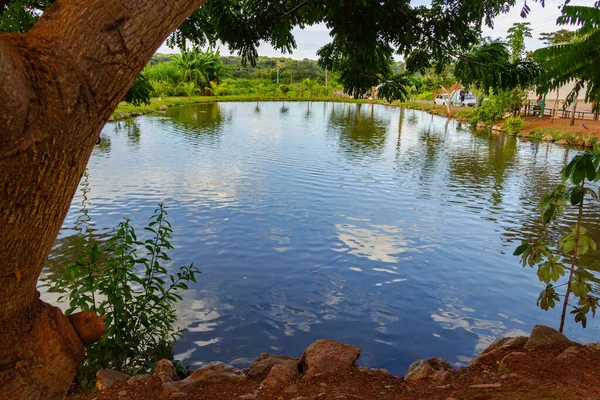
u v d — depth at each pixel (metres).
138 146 21.08
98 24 1.17
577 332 5.70
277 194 12.73
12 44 1.09
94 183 13.29
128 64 1.24
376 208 11.65
